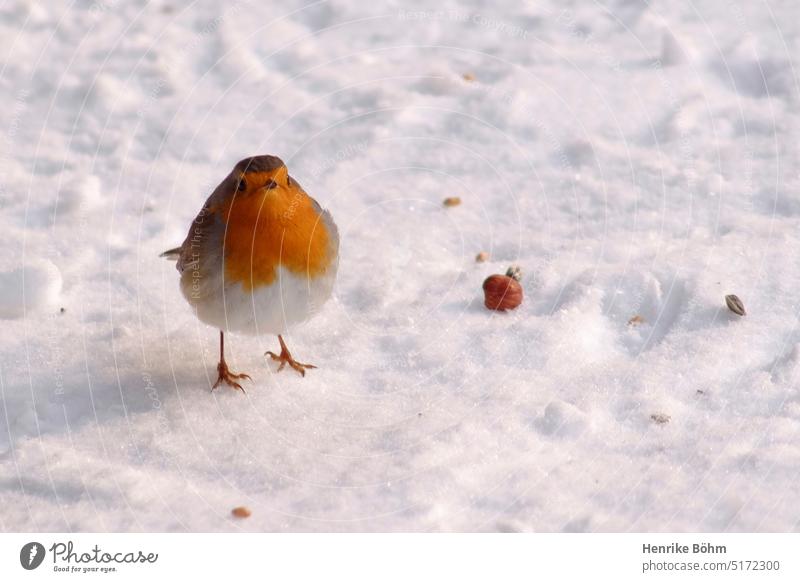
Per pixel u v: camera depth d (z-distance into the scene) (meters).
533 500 8.04
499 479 8.29
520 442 8.72
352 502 8.12
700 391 9.19
